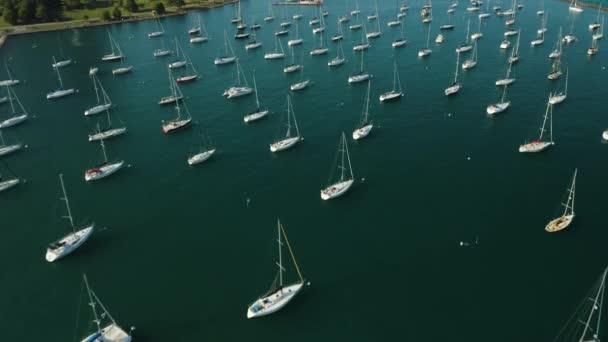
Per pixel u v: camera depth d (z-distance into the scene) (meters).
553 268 84.19
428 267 85.88
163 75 194.25
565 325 73.62
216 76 190.75
